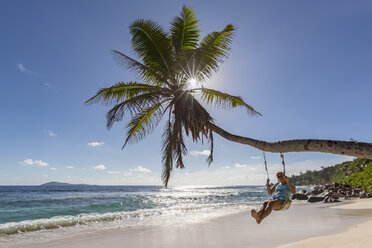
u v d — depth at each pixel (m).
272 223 12.12
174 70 10.13
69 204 26.30
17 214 18.34
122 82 10.49
